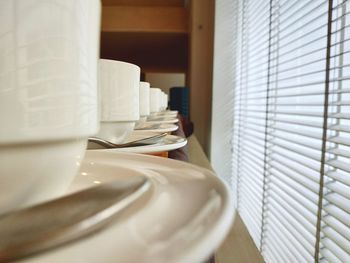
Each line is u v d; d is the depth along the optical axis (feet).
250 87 6.86
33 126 0.53
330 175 3.05
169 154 1.89
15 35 0.50
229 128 8.64
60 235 0.41
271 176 5.05
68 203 0.52
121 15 10.28
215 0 8.53
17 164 0.53
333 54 3.16
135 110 1.75
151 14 10.35
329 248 3.08
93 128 0.71
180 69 17.57
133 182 0.66
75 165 0.68
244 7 7.52
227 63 8.55
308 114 3.64
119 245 0.42
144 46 12.59
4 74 0.49
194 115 9.69
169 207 0.56
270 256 4.80
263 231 5.20
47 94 0.54
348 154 2.83
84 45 0.63
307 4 3.86
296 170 3.88
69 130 0.60
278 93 4.99
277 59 4.96
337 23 3.14
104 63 1.51
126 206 0.53
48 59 0.54
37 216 0.46
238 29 8.28
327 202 3.19
